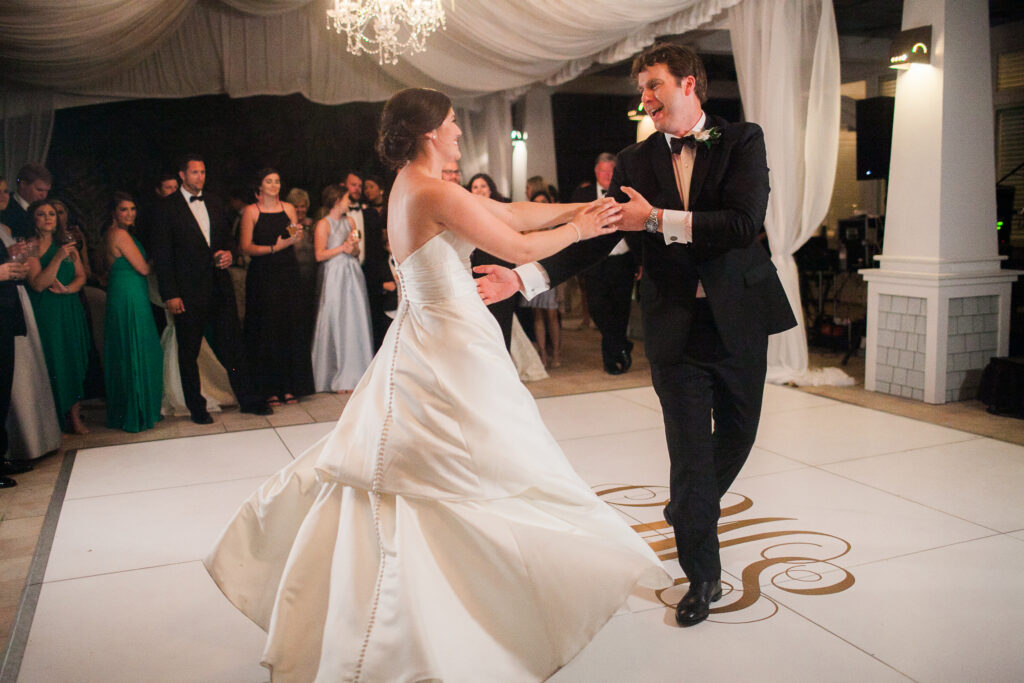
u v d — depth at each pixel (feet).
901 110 17.72
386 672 6.06
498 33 21.22
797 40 18.26
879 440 14.69
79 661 7.88
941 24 16.70
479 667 6.33
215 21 22.11
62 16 17.26
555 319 23.08
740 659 7.58
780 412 16.90
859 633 8.01
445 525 6.62
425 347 6.82
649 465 13.67
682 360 8.21
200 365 19.16
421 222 6.84
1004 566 9.44
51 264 15.69
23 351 14.47
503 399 6.85
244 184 29.27
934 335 17.15
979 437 14.74
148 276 17.95
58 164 26.09
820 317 25.61
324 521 6.88
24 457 14.48
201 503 12.42
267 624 7.44
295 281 19.04
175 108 28.02
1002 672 7.25
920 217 17.47
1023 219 24.79
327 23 21.97
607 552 6.66
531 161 36.58
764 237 24.77
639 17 19.39
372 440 6.76
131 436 16.60
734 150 7.97
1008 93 28.09
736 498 11.89
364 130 30.48
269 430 16.87
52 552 10.59
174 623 8.64
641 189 8.45
